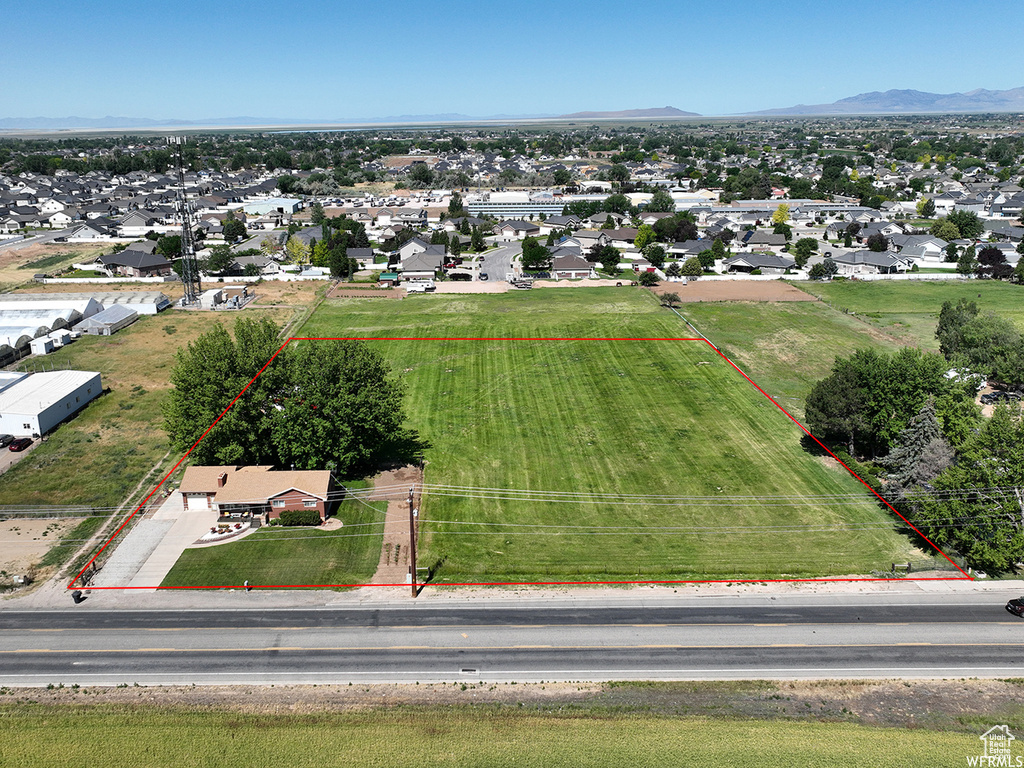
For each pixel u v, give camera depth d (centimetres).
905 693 3794
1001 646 4138
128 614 4353
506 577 4731
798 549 5012
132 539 5131
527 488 5819
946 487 4831
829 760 3359
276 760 3347
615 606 4459
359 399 5756
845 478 5950
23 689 3769
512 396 7644
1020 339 7769
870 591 4600
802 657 4044
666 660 4019
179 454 6425
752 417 7088
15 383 7462
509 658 4025
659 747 3428
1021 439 4828
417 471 6097
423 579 4706
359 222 17550
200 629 4228
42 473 6059
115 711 3625
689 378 8094
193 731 3500
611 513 5453
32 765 3316
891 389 5959
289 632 4209
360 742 3450
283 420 5659
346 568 4806
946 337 8300
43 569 4784
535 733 3512
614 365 8519
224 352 5862
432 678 3872
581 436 6719
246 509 5378
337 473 5956
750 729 3541
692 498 5653
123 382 8175
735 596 4553
